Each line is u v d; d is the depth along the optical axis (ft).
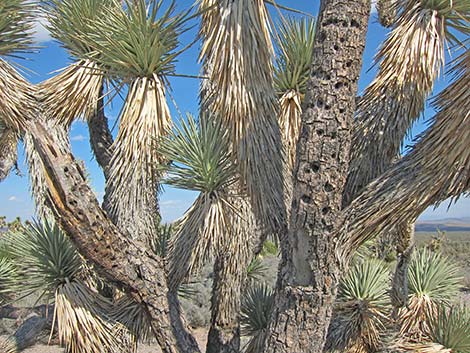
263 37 7.91
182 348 8.91
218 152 8.59
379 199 6.80
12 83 8.69
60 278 9.64
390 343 11.82
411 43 8.32
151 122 8.87
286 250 7.34
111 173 9.20
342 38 6.64
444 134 6.43
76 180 8.24
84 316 9.18
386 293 12.45
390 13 10.52
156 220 9.95
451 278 14.44
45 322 17.69
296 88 10.35
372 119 8.28
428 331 12.03
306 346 7.06
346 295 11.98
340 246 6.93
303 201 6.79
